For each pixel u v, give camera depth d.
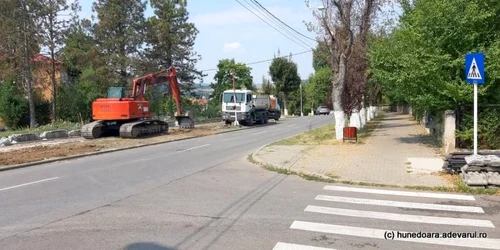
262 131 31.78
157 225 7.00
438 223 7.00
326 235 6.39
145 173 12.53
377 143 18.25
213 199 8.88
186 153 17.80
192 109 48.88
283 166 12.95
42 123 39.22
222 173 12.34
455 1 13.98
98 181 11.31
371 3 21.22
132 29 43.66
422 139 19.36
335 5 19.95
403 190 9.63
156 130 28.16
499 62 13.27
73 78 45.84
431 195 9.06
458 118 14.20
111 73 42.81
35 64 38.16
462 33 14.05
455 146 14.05
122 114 26.12
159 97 45.34
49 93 44.53
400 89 16.19
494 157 9.59
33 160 16.03
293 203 8.45
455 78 14.32
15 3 34.88
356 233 6.49
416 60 14.38
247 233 6.51
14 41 35.47
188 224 7.04
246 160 15.20
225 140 24.25
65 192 9.89
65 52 39.41
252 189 9.92
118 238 6.34
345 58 20.14
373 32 22.09
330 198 8.88
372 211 7.78
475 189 9.27
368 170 11.84
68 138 26.84
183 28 47.75
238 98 38.84
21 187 10.72
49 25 36.59
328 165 12.84
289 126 38.00
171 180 11.23
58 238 6.38
